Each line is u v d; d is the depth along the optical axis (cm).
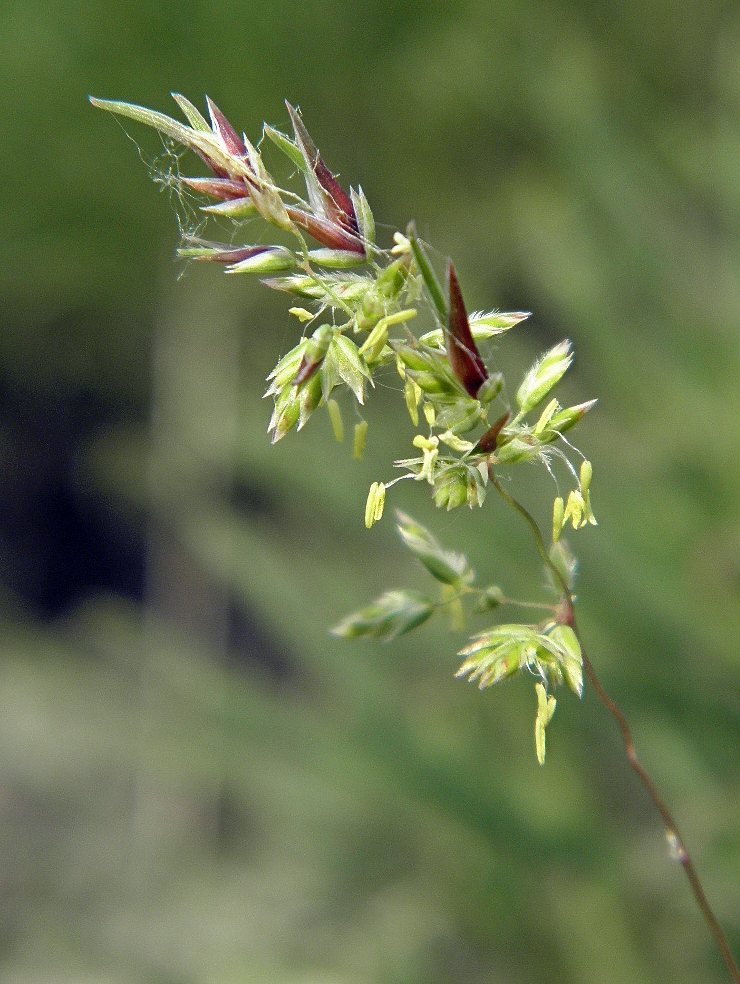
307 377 13
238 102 42
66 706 41
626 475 26
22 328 65
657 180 29
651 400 27
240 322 62
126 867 64
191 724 29
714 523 25
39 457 100
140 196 45
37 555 105
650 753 25
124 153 43
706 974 25
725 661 24
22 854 68
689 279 28
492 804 26
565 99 30
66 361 71
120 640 43
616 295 28
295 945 41
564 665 14
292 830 36
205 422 58
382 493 13
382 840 34
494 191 43
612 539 25
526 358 31
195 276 53
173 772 29
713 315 27
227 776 29
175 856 63
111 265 50
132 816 71
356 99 43
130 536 106
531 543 26
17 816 73
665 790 27
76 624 96
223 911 51
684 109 32
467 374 13
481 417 13
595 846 26
